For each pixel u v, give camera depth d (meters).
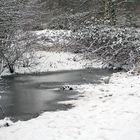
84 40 23.91
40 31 27.80
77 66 22.47
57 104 13.10
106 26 23.72
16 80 18.42
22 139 9.27
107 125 9.76
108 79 17.83
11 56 19.97
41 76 19.50
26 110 12.52
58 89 15.83
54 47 26.67
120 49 20.97
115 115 10.62
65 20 29.38
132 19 28.41
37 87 16.50
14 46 19.39
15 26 16.94
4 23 15.77
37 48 24.98
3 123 10.84
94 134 9.14
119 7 30.52
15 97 14.57
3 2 15.45
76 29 24.95
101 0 28.23
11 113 12.23
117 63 21.61
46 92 15.30
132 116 10.36
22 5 16.94
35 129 9.98
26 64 21.69
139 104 11.70
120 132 9.12
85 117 10.73
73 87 16.03
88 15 28.45
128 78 17.47
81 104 12.66
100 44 22.75
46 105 13.07
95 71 20.86
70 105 12.79
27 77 19.27
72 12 31.59
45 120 10.80
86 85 16.36
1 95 15.04
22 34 19.89
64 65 22.59
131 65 20.72
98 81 17.42
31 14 17.94
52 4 30.88
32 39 21.23
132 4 32.28
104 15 26.88
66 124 10.21
